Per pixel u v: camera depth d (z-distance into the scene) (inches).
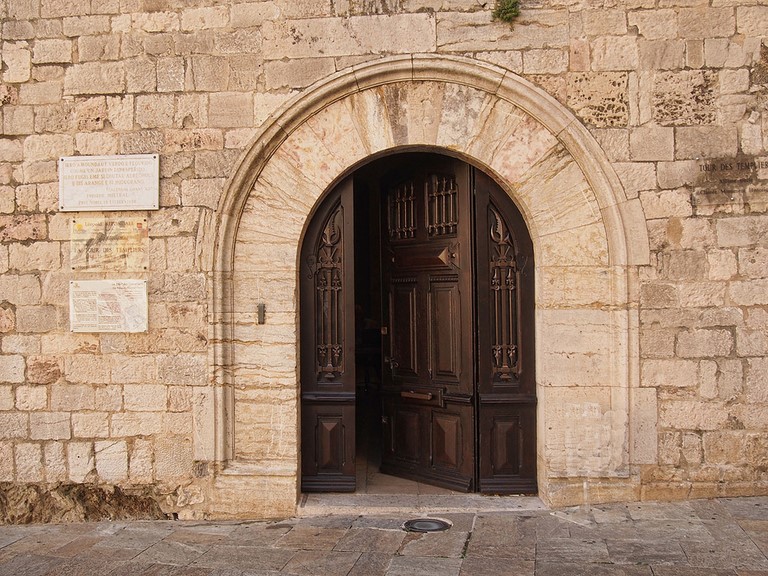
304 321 214.7
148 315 205.2
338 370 215.8
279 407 204.7
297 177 205.2
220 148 204.7
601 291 200.7
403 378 235.5
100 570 166.4
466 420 215.2
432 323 226.2
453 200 220.7
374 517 198.2
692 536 172.4
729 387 196.9
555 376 200.8
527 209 203.3
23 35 210.1
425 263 227.5
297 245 205.6
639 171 198.5
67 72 209.0
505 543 173.9
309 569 163.0
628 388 197.8
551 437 200.8
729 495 196.4
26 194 209.5
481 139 203.0
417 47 202.1
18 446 207.8
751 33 198.4
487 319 213.3
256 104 204.4
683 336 197.3
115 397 205.9
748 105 198.2
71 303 206.8
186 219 205.2
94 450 206.2
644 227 197.9
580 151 199.2
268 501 202.2
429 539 179.0
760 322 196.4
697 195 197.8
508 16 198.7
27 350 208.1
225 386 205.0
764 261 196.4
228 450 205.3
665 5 199.3
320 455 215.0
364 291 308.5
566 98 200.1
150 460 205.2
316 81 203.0
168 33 207.0
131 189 205.8
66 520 205.3
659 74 199.3
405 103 203.3
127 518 205.0
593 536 175.5
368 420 306.0
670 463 197.6
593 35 200.1
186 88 205.9
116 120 207.6
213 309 203.3
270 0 204.5
